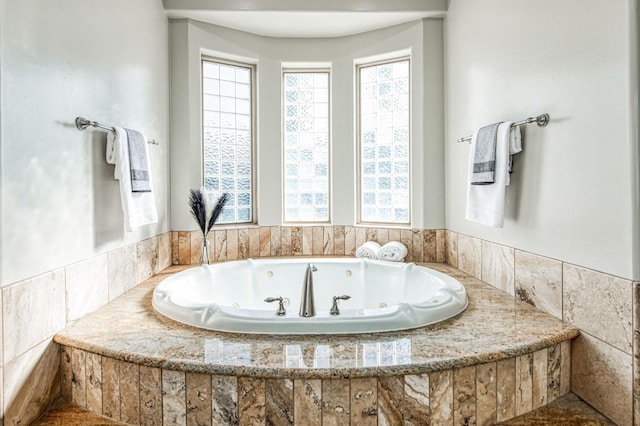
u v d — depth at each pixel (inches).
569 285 66.4
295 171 139.3
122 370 58.7
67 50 68.9
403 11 117.8
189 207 120.4
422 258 123.0
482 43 95.3
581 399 63.4
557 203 69.0
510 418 58.7
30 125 59.7
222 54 127.7
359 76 136.9
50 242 64.2
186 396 55.4
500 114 87.4
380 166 134.7
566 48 65.9
